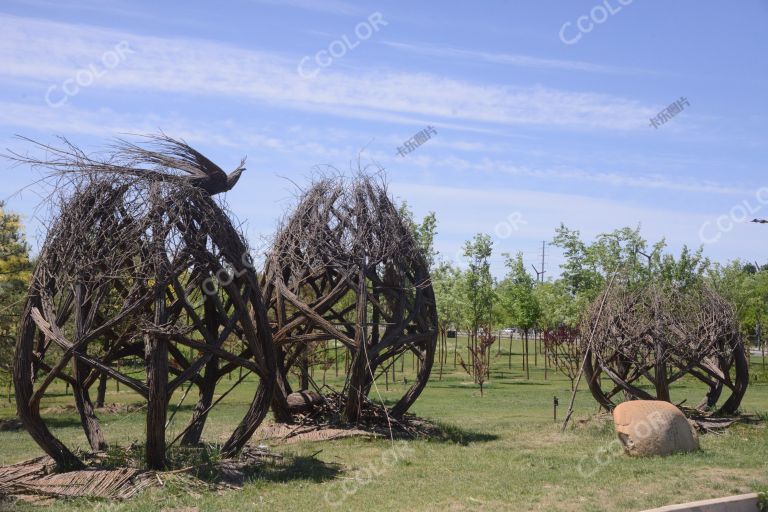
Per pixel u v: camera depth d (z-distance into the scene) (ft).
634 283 106.01
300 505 29.81
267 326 37.45
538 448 46.06
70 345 31.35
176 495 30.19
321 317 48.34
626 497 31.94
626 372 57.67
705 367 58.39
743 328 134.21
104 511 28.09
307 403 52.70
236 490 31.96
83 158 33.68
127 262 33.32
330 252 48.73
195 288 37.47
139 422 66.13
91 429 37.81
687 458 40.86
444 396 92.12
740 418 56.80
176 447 38.27
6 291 67.41
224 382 122.01
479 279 128.67
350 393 49.19
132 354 38.17
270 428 49.90
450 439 48.93
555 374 137.39
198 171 36.11
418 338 50.85
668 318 54.19
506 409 76.07
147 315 33.96
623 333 53.93
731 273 138.31
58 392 109.91
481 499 31.53
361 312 47.67
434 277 132.16
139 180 33.30
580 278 117.70
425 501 31.04
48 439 33.17
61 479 31.27
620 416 42.98
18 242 70.79
